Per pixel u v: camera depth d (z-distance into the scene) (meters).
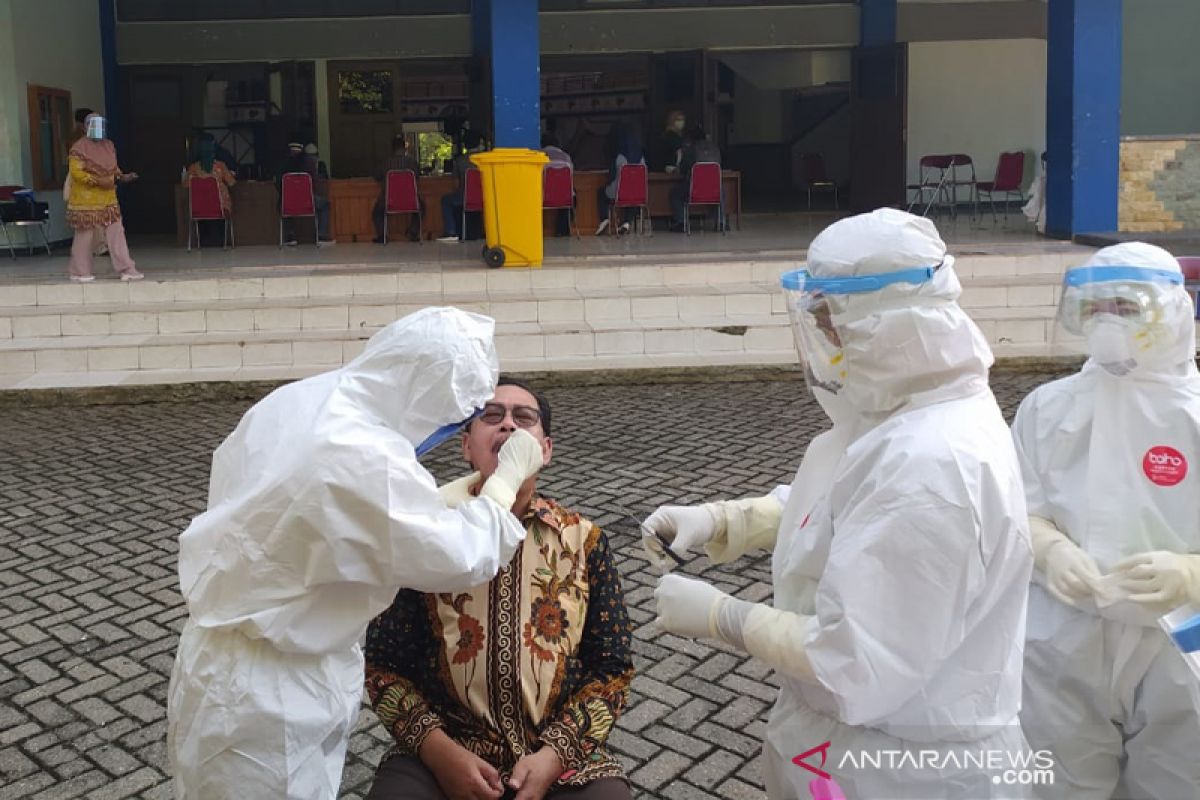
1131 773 2.42
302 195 13.20
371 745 3.41
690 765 3.29
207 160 13.38
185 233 13.99
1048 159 12.25
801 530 1.97
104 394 8.34
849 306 1.84
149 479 6.30
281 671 2.08
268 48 16.44
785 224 15.35
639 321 9.59
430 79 17.36
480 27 16.27
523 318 9.67
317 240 13.54
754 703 3.64
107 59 15.95
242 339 9.07
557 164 13.02
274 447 2.04
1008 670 1.85
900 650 1.74
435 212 14.05
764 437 6.97
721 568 4.74
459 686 2.30
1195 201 11.95
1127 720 2.40
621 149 13.74
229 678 2.06
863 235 1.84
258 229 13.85
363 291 10.18
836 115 19.89
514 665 2.29
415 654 2.37
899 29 17.03
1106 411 2.42
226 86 16.75
